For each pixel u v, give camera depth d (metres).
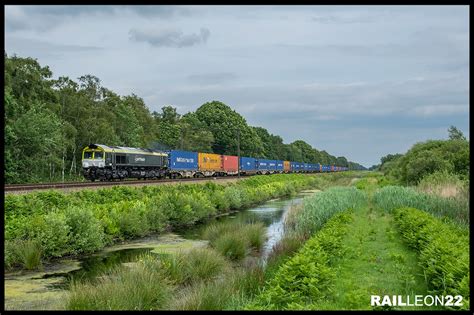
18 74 47.44
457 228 17.72
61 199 22.06
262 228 21.30
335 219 21.17
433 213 22.47
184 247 19.59
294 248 15.88
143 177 47.88
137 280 11.14
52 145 46.22
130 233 21.56
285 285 9.59
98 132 57.25
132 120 69.31
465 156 39.59
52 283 13.60
